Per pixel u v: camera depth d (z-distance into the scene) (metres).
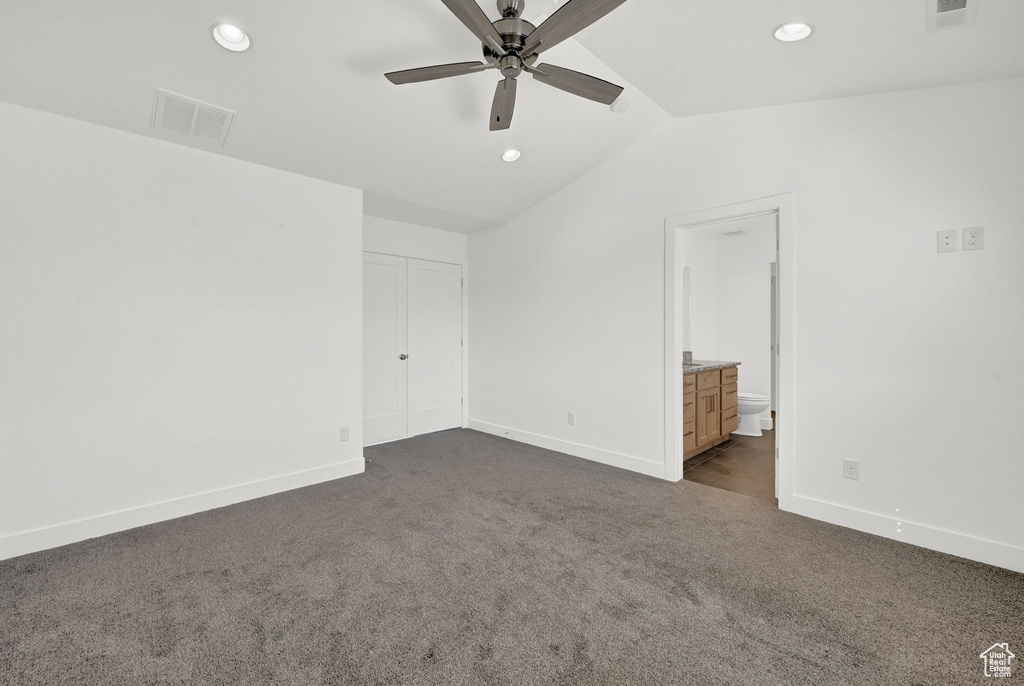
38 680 1.38
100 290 2.40
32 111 2.22
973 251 2.08
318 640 1.56
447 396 4.93
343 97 2.45
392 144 2.94
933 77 2.07
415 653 1.50
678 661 1.46
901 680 1.36
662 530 2.43
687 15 1.92
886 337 2.31
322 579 1.96
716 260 5.66
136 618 1.69
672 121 3.13
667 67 2.37
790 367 2.62
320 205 3.25
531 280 4.28
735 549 2.21
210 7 1.80
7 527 2.17
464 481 3.25
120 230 2.46
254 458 2.95
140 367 2.52
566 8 1.48
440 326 4.85
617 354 3.56
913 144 2.22
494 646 1.53
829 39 1.90
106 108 2.28
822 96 2.44
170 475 2.62
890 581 1.92
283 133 2.67
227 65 2.12
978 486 2.09
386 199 3.70
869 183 2.35
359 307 3.46
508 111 2.12
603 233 3.63
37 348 2.23
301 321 3.16
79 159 2.34
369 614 1.71
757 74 2.31
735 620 1.67
